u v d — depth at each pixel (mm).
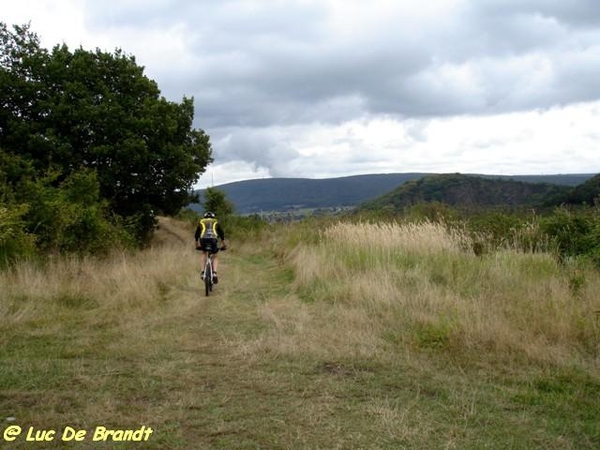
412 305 7805
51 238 12055
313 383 4699
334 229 16219
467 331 6066
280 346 5848
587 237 11000
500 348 5691
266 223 28344
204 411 3988
